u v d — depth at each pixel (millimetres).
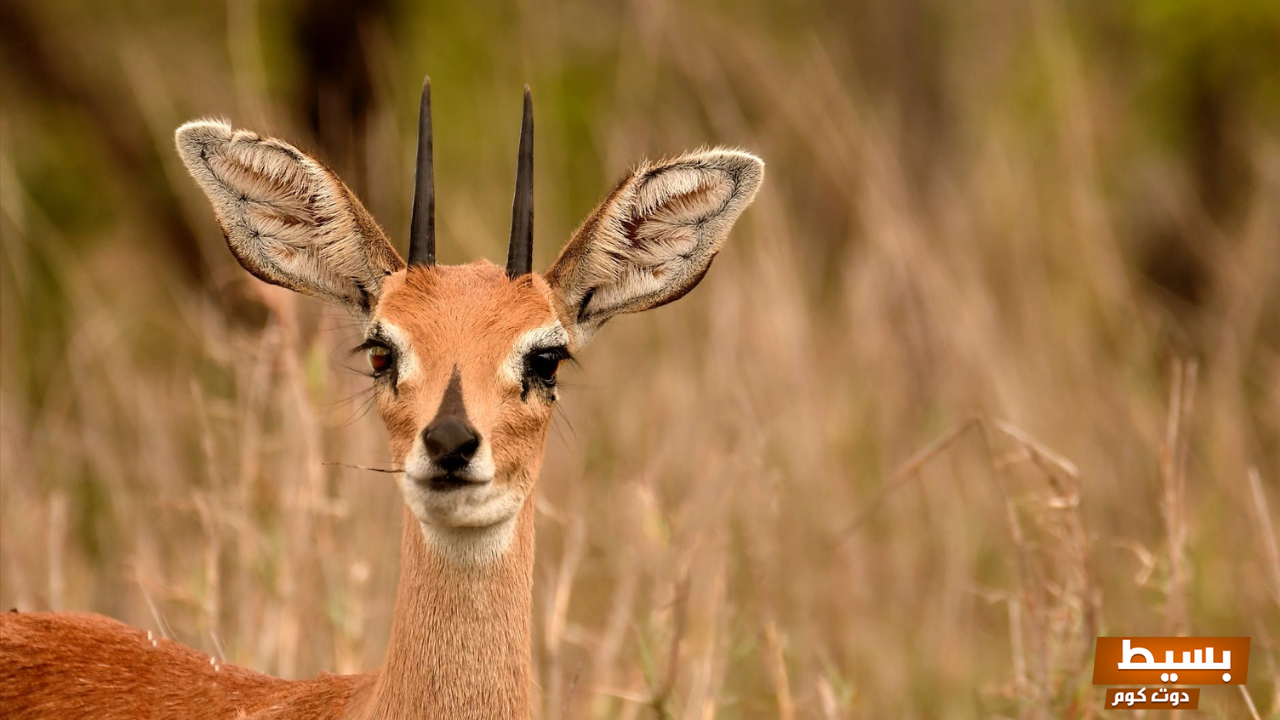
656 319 14609
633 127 16266
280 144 7969
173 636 9797
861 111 18938
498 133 17328
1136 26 19625
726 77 18438
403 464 7270
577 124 18516
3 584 11664
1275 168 16750
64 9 18484
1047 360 15211
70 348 15023
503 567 7301
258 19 17406
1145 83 19703
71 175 18328
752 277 14297
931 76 20344
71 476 13930
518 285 7633
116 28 18734
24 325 16219
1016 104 19078
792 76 18250
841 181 16062
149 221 18250
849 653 11953
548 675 10367
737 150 8180
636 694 9984
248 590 10312
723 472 11617
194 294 17984
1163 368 16656
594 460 12914
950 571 12703
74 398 15234
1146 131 19719
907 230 15016
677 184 8180
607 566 12086
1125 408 14422
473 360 7258
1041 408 14617
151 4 18953
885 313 15109
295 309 11398
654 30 16859
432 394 7188
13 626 8250
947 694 11992
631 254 8219
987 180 17281
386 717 7320
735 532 11695
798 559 12195
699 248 8359
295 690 7875
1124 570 12914
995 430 13805
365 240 7996
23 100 18172
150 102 17500
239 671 8172
